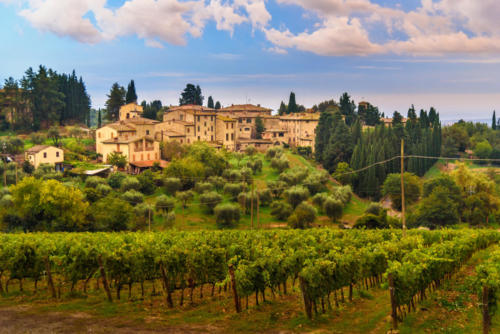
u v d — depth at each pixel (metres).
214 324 17.50
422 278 19.05
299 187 84.00
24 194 56.97
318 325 17.25
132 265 21.00
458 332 16.09
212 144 127.31
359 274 21.05
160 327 17.11
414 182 94.44
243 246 25.12
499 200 80.62
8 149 110.81
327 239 30.88
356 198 103.06
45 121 156.75
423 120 177.62
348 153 128.62
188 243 23.69
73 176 89.44
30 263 22.22
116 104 168.62
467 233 37.00
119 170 97.81
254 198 76.62
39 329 16.75
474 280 18.84
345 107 198.12
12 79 150.12
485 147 163.75
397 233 39.09
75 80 179.12
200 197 75.19
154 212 69.00
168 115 138.75
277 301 20.95
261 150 143.50
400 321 17.42
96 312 18.95
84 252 21.56
